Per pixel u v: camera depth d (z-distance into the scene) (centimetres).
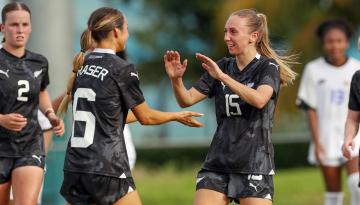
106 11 2088
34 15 3359
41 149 2292
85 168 2025
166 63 2120
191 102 2142
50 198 3105
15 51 2280
